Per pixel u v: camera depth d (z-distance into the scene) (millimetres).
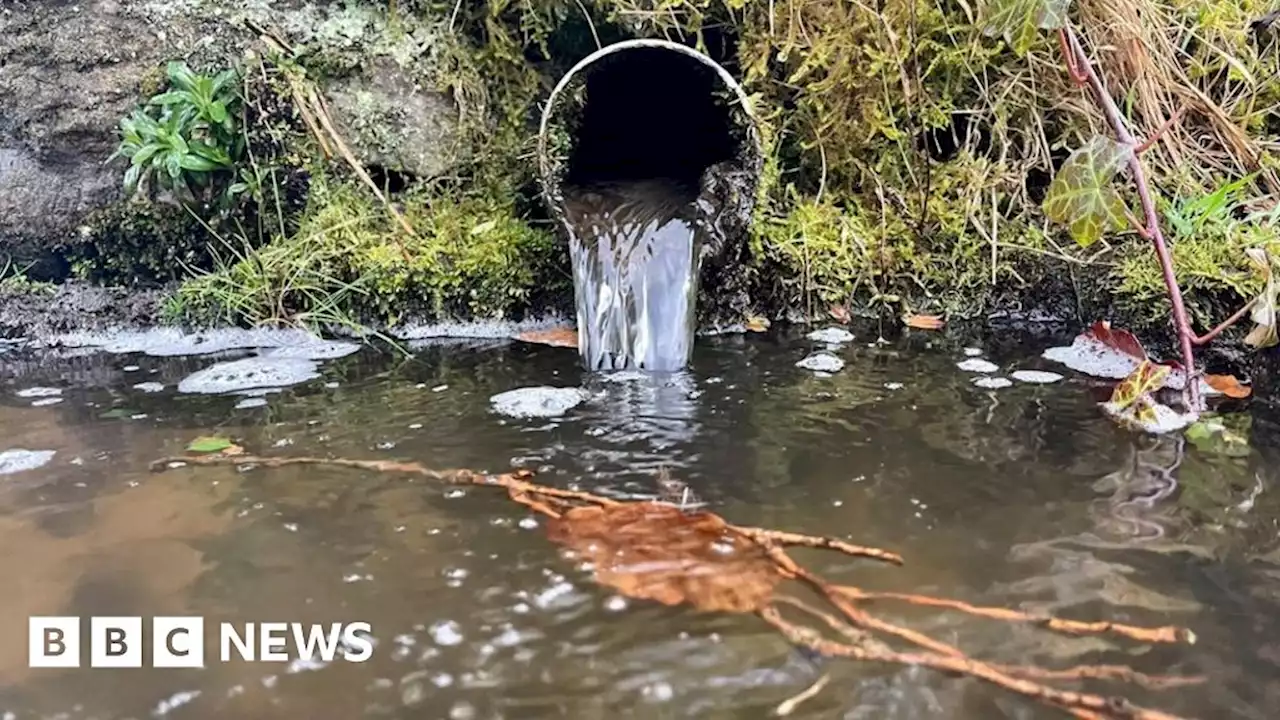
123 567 1317
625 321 2383
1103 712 991
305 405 2061
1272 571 1287
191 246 2934
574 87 2611
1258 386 2098
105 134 2865
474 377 2275
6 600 1229
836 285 2779
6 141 2914
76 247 2955
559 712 1002
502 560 1320
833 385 2154
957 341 2531
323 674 1074
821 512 1471
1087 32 2711
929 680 1043
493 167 2949
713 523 1430
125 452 1771
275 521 1458
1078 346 2375
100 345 2684
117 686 1058
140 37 2832
